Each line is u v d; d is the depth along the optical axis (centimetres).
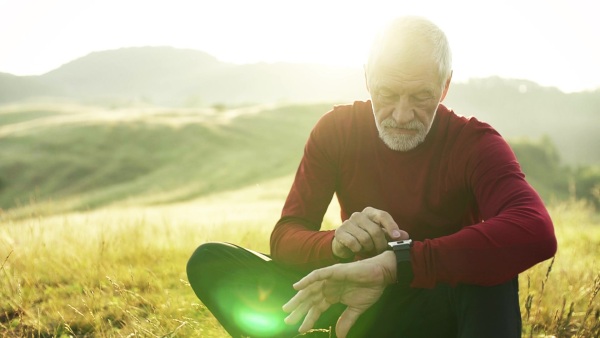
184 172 6962
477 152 179
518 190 170
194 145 7600
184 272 479
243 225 826
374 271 157
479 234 157
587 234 775
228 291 190
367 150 193
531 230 157
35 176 6600
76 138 7388
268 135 8262
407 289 184
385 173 191
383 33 174
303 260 183
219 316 196
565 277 427
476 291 161
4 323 347
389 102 175
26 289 424
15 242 536
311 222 202
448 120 187
